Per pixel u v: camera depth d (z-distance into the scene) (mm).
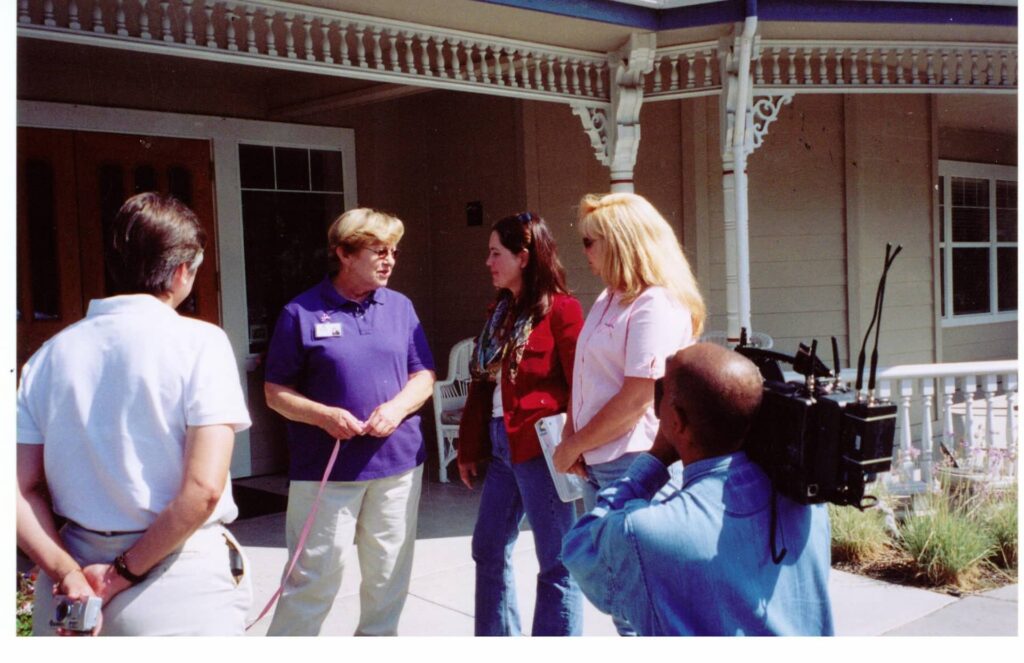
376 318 3332
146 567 2035
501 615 3373
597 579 1910
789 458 1798
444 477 6691
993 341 10875
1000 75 6141
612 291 2951
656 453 2031
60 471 2098
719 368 1839
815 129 7367
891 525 4914
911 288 7848
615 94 5711
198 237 2260
